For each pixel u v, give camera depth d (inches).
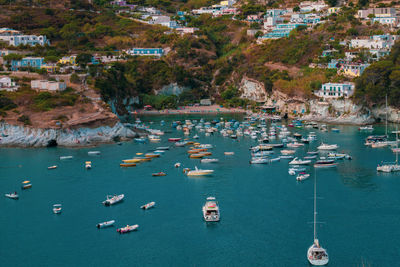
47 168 7795.3
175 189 6815.9
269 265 4862.2
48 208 6264.8
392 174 7278.5
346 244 5206.7
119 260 5017.2
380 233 5428.2
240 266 4862.2
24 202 6461.6
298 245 5211.6
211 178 7258.9
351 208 6063.0
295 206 6161.4
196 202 6338.6
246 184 6973.4
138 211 6107.3
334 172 7421.3
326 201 6294.3
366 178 7116.1
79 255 5123.0
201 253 5103.3
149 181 7160.4
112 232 5585.6
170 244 5295.3
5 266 4950.8
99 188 6894.7
